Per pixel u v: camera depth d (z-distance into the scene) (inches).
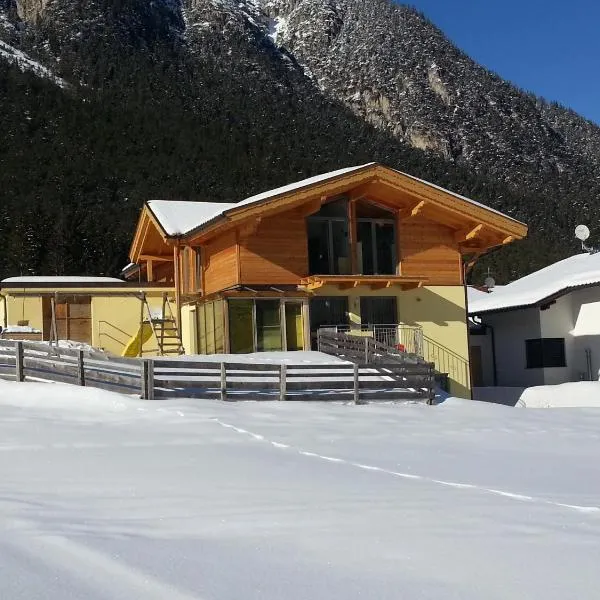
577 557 195.2
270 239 887.7
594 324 1102.4
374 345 786.2
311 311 908.6
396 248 955.3
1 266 2461.9
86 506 243.3
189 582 164.1
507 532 221.6
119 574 167.2
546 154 7613.2
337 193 900.6
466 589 166.6
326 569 179.5
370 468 343.3
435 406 658.8
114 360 584.4
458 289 969.5
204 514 235.5
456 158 7475.4
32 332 944.3
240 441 414.3
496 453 418.0
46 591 153.1
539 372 1123.3
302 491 278.4
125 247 2662.4
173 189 3440.0
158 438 412.5
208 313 924.0
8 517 221.3
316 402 627.8
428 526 226.8
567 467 367.9
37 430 427.2
